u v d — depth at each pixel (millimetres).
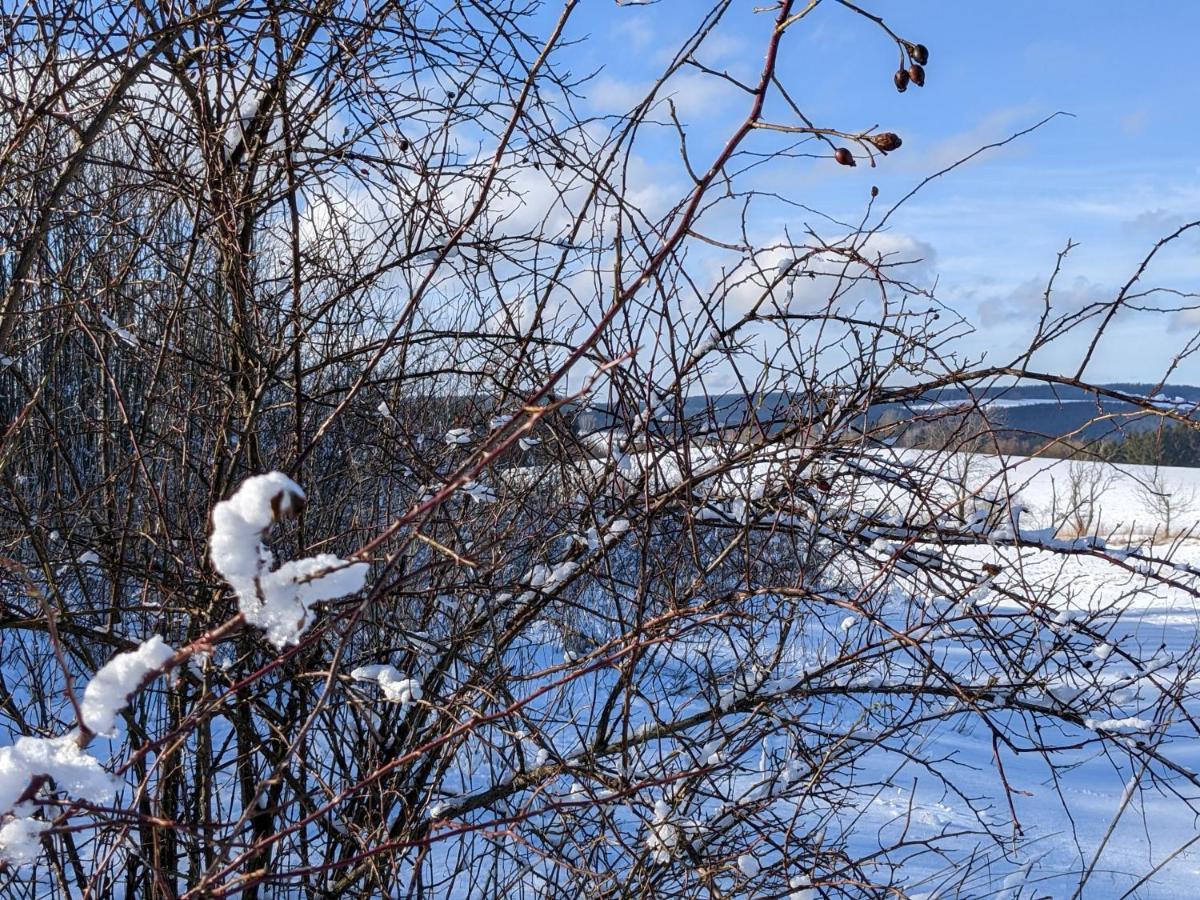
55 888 2957
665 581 2748
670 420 2766
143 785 1672
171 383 3373
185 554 3137
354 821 3061
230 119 2760
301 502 984
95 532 3215
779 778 2938
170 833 2814
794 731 2984
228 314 3211
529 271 2914
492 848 3172
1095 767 6531
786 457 2793
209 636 1121
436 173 2803
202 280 3160
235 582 1014
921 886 4277
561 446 2887
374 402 3344
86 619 3260
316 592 1052
